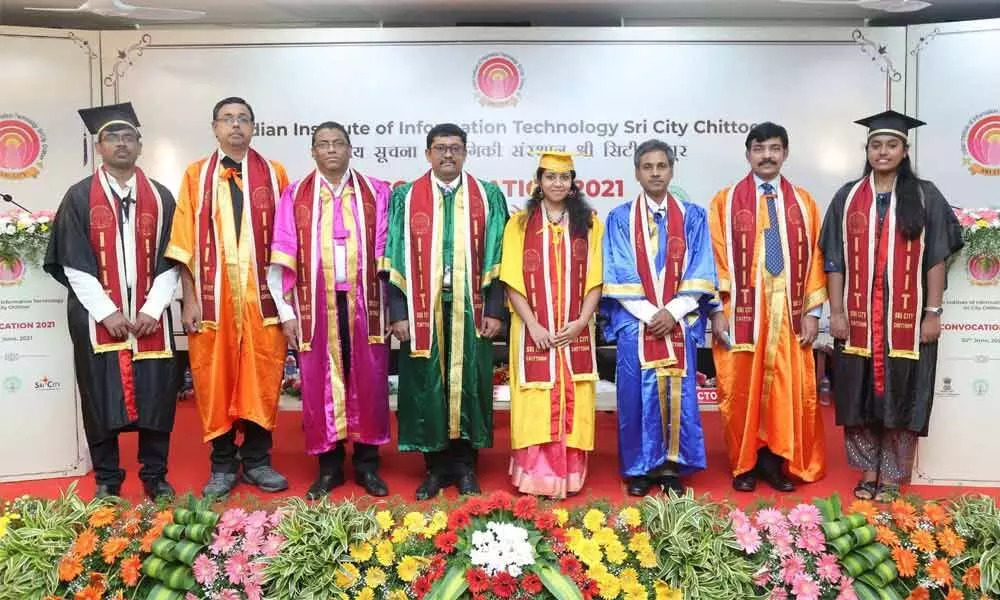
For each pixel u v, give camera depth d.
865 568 2.82
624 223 3.74
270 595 2.77
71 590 2.83
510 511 2.93
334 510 2.93
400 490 3.74
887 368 3.57
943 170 5.32
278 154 5.47
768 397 3.79
